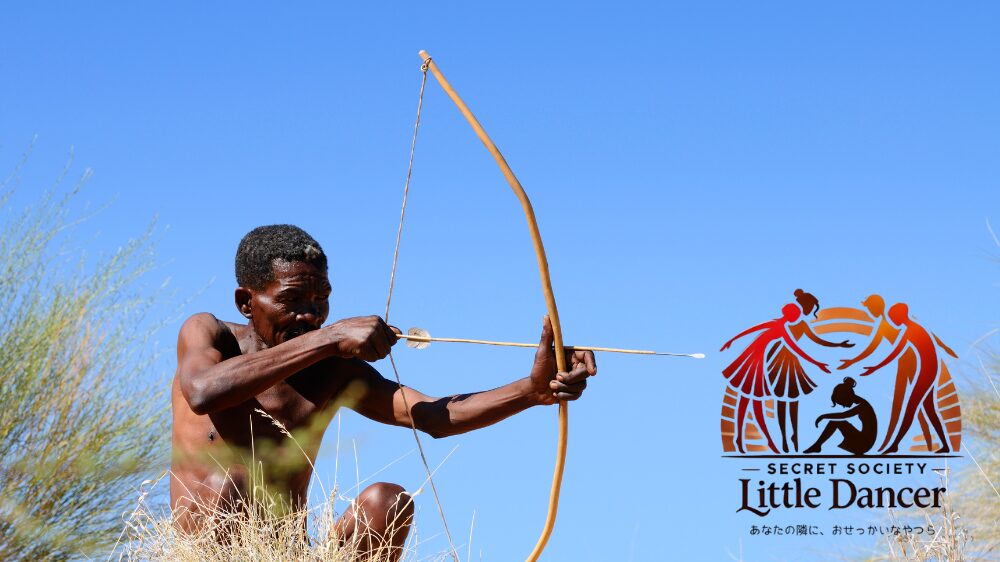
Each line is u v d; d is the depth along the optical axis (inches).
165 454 251.3
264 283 203.0
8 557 234.2
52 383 252.4
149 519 193.0
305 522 193.3
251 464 200.2
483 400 204.8
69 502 239.6
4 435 244.8
